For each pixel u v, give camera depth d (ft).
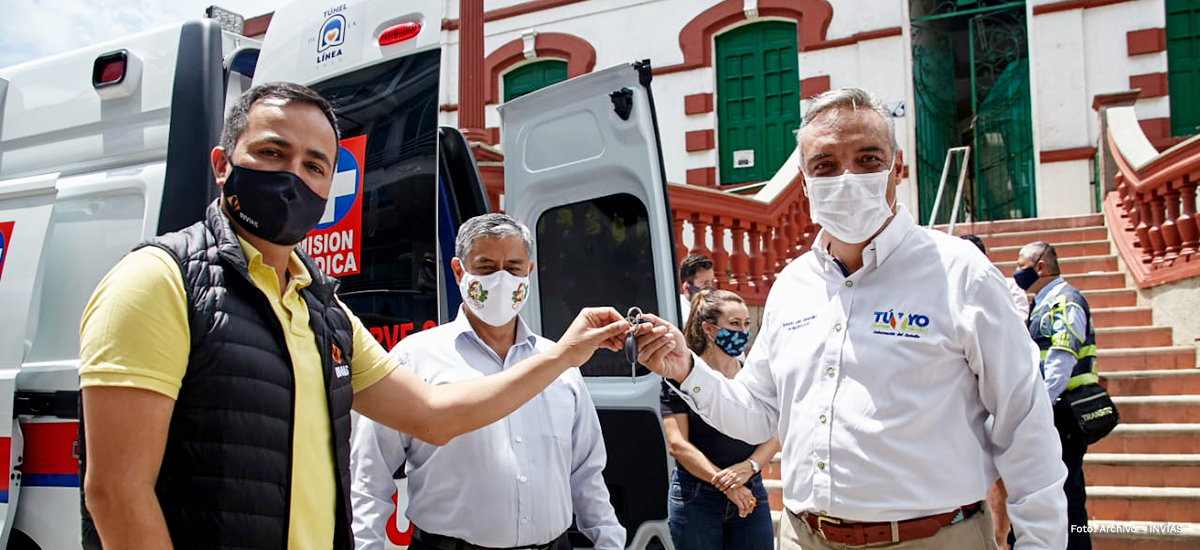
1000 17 37.01
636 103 10.64
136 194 9.50
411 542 8.02
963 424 6.23
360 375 6.35
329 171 5.69
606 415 10.99
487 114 42.04
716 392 7.42
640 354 7.24
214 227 5.32
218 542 4.74
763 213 23.08
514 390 6.55
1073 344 13.67
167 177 9.19
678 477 10.71
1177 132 32.19
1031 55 33.83
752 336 22.12
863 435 6.28
